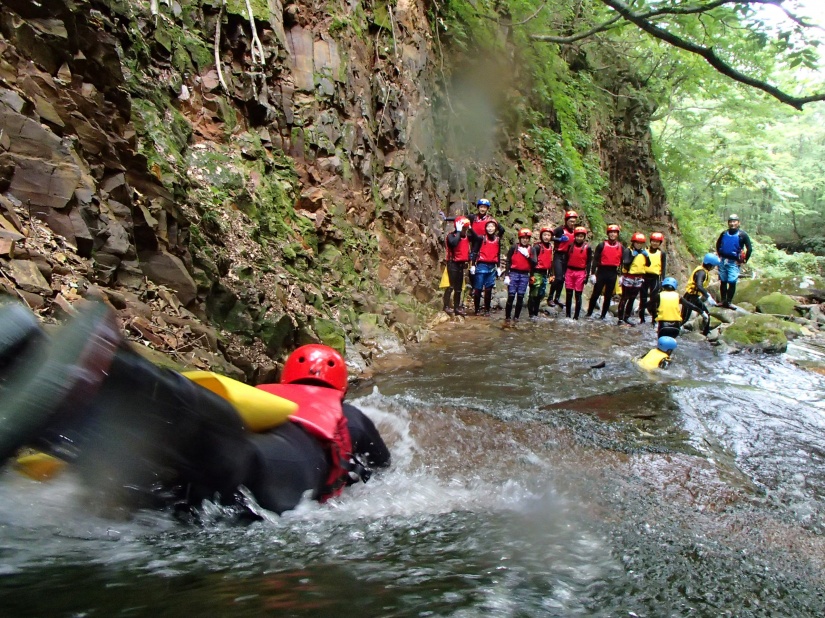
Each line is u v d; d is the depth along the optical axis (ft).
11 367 4.48
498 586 6.04
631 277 42.57
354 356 26.35
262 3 31.76
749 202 151.84
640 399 21.03
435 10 49.52
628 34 92.32
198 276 19.31
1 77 14.69
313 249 31.24
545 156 64.80
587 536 8.79
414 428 15.97
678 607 6.87
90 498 5.54
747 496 12.92
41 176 14.35
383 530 7.82
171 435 5.79
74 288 13.29
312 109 33.86
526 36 63.31
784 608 7.55
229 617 4.51
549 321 42.50
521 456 14.23
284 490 7.25
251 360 19.63
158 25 26.68
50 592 4.75
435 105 48.70
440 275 44.68
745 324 34.76
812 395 23.24
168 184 20.93
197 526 6.32
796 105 31.96
